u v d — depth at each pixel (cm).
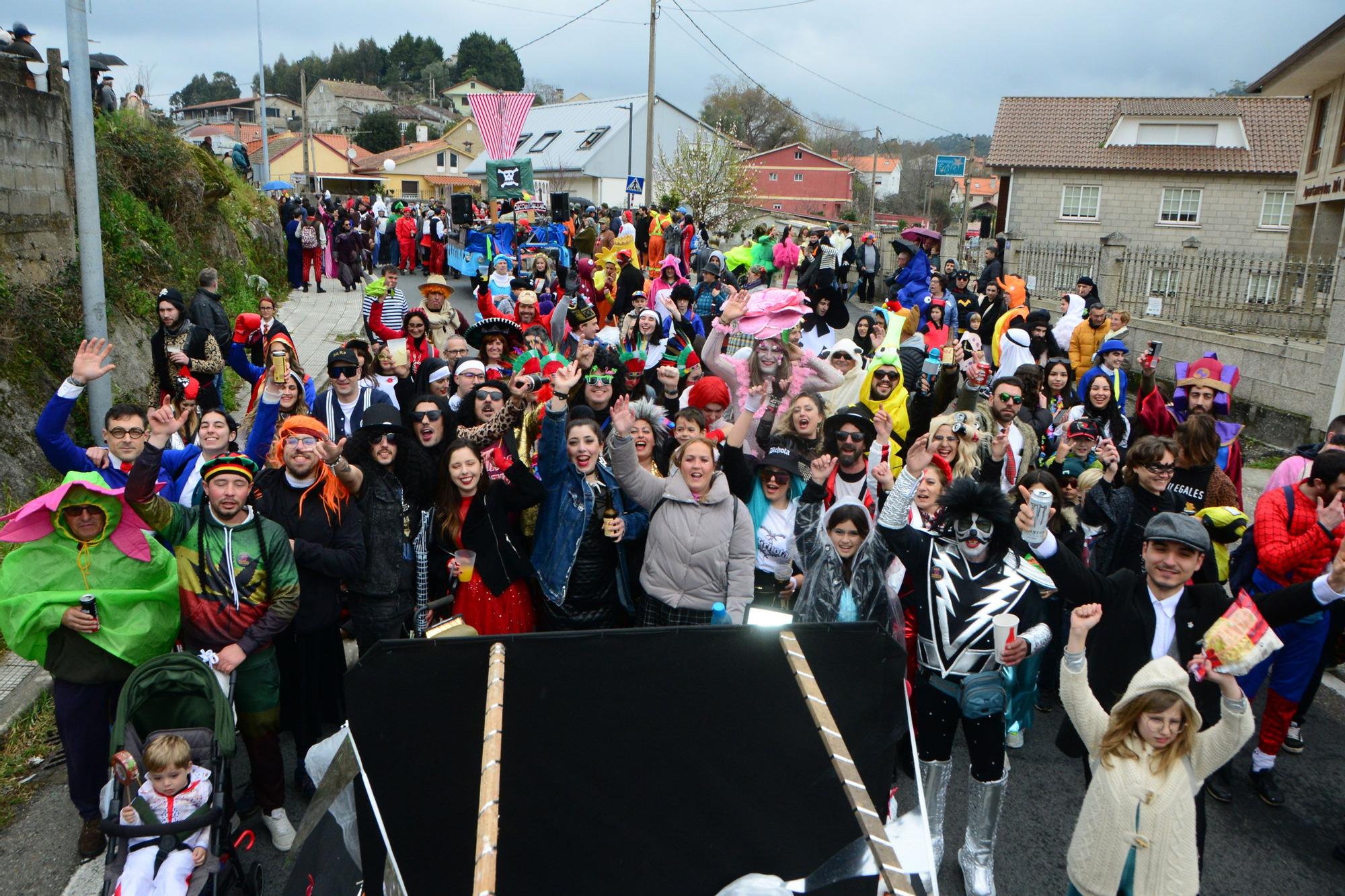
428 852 230
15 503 750
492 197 2702
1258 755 502
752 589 481
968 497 404
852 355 788
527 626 514
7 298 855
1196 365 736
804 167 7162
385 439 489
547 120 6125
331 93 10925
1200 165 3064
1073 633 364
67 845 441
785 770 245
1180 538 378
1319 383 1127
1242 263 1477
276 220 2323
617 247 2028
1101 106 3353
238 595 424
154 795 366
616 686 244
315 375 1286
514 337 809
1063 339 1275
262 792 439
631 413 521
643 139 5331
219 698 392
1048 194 3244
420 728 236
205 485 426
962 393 753
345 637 632
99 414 816
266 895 412
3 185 889
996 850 454
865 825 222
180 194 1510
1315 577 489
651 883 236
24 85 997
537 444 565
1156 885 338
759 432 661
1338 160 1844
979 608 405
